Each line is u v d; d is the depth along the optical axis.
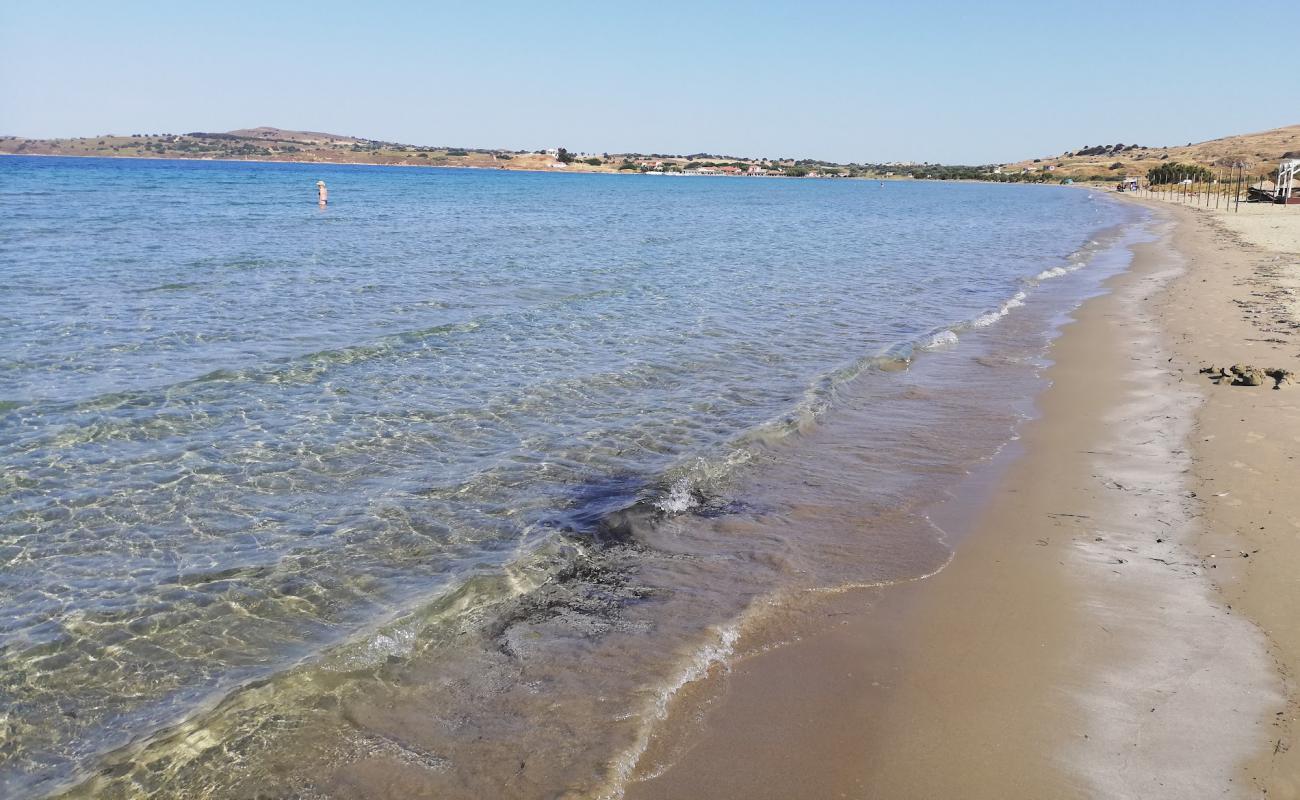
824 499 9.84
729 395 13.97
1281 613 6.91
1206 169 130.62
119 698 6.12
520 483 10.11
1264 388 13.48
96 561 8.09
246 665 6.51
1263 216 62.78
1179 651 6.51
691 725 5.77
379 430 11.86
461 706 5.96
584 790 5.11
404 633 6.84
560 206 71.00
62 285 21.81
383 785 5.17
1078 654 6.56
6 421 11.60
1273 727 5.52
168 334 16.78
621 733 5.66
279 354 15.51
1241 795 4.93
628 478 10.33
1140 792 5.01
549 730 5.69
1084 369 15.80
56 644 6.77
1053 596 7.50
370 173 166.75
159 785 5.20
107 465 10.32
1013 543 8.62
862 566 8.17
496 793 5.09
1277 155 166.88
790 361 16.34
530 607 7.34
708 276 27.92
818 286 26.45
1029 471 10.67
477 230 42.78
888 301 23.89
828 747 5.54
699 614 7.25
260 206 56.50
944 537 8.81
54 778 5.32
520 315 19.78
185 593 7.55
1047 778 5.18
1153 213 72.69
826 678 6.33
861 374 15.48
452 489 9.90
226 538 8.60
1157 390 14.00
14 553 8.20
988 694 6.09
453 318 19.19
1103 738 5.54
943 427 12.53
